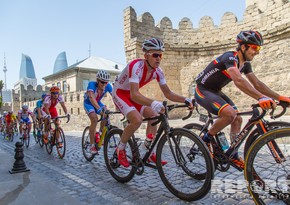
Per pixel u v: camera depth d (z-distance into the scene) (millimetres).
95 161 5320
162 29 15516
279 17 12336
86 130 5660
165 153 3027
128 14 14297
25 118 9570
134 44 13867
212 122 3197
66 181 3842
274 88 12031
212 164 2543
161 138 3041
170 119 14211
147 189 3307
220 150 2990
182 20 15781
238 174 3688
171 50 15492
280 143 2434
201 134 3303
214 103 2949
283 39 11773
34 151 7430
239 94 13383
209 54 15320
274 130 2244
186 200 2785
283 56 11695
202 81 3189
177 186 3008
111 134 3924
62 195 2867
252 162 2422
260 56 12852
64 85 41438
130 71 3061
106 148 4004
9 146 9609
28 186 3213
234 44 14453
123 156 3443
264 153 2484
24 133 8609
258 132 2783
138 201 2879
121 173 3760
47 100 6516
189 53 15633
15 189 3100
